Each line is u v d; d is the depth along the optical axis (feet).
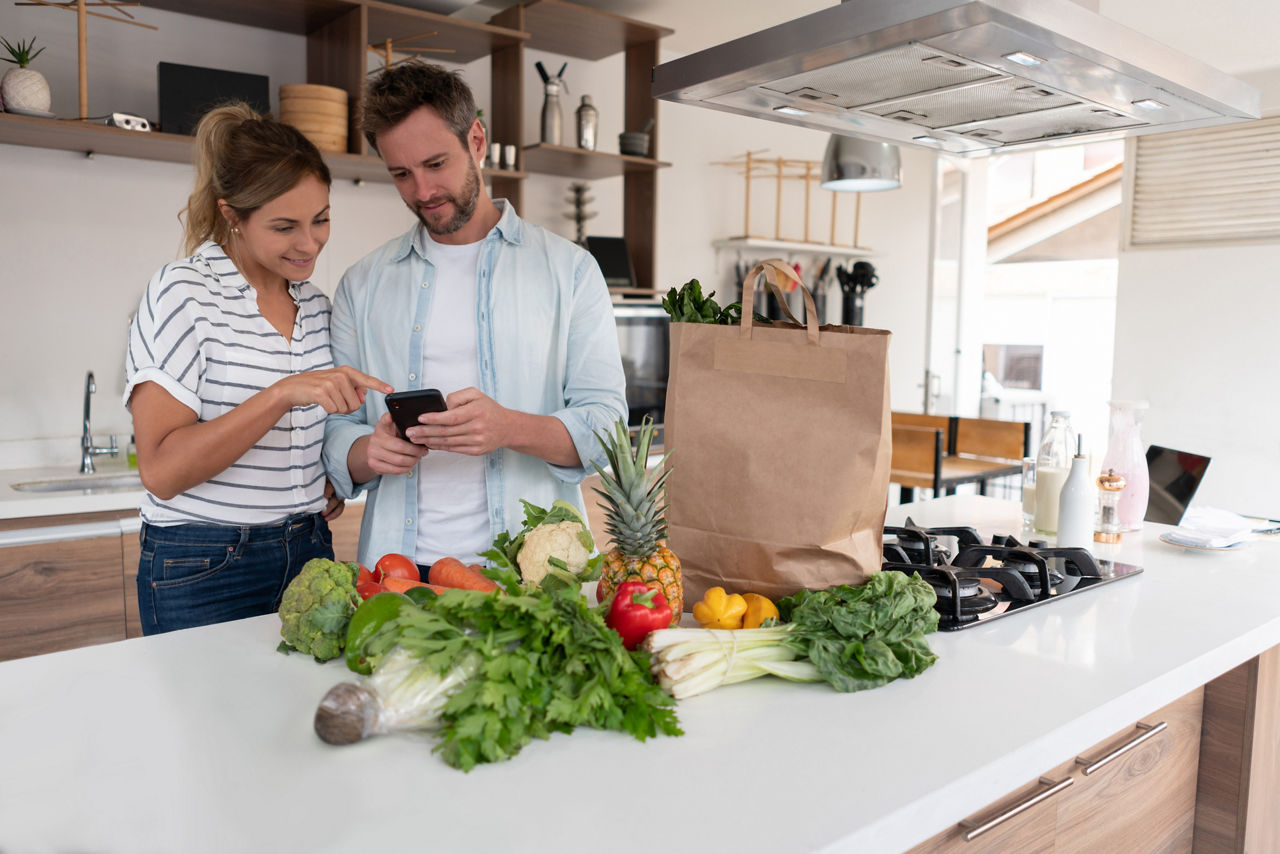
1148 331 14.34
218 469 4.28
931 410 18.02
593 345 5.26
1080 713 2.99
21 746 2.70
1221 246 13.47
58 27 8.89
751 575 3.87
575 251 5.33
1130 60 4.31
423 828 2.24
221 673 3.31
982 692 3.18
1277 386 13.10
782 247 14.83
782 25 4.41
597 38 11.65
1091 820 3.79
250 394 4.71
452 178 4.63
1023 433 13.19
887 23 3.92
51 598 7.48
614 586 3.45
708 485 3.92
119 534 7.77
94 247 9.20
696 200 14.32
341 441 4.95
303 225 4.49
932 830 2.45
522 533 3.82
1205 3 10.62
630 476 3.39
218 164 4.40
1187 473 6.79
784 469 3.75
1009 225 20.21
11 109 7.74
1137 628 3.97
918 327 18.13
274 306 4.90
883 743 2.74
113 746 2.70
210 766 2.57
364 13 9.33
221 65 9.79
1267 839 4.78
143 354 4.34
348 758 2.63
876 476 3.70
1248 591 4.64
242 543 4.72
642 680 2.91
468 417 4.26
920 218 17.97
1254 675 4.42
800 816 2.30
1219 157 13.42
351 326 5.38
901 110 5.50
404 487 5.04
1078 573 4.87
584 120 11.34
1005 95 5.06
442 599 2.88
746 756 2.64
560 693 2.75
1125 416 6.18
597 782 2.48
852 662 3.21
